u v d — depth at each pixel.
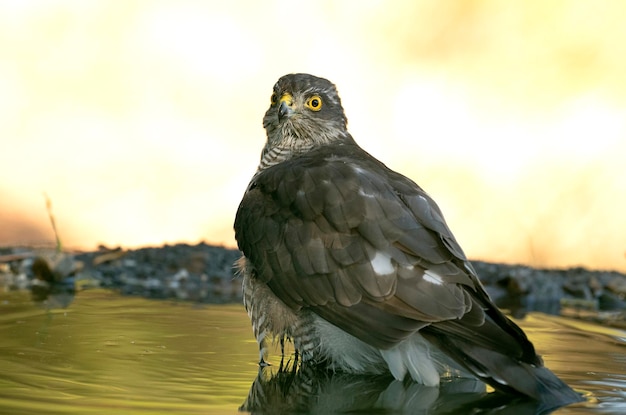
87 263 12.01
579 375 7.70
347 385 7.55
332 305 7.58
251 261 8.12
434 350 7.55
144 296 10.57
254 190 8.45
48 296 10.38
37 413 6.35
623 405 6.88
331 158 8.62
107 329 8.77
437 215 7.86
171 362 7.77
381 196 7.82
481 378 6.96
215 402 6.80
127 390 6.94
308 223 7.89
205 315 9.57
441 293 7.29
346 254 7.62
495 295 11.74
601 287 11.91
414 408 6.93
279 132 9.62
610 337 9.20
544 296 11.67
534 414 6.75
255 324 8.20
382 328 7.30
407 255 7.48
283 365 8.03
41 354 7.80
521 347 6.99
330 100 9.65
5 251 12.81
